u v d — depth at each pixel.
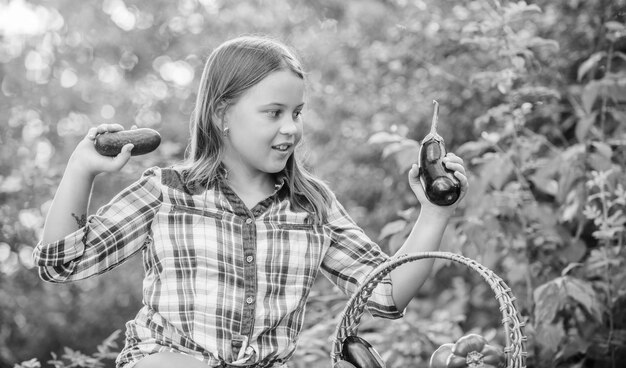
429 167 2.39
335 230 2.58
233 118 2.42
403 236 3.80
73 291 8.20
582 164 3.68
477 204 3.77
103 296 8.25
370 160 6.05
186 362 2.27
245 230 2.40
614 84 3.76
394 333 4.05
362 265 2.53
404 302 2.44
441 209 2.42
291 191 2.51
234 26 7.81
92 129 2.31
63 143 8.22
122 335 8.20
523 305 3.96
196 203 2.40
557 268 3.85
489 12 4.06
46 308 7.90
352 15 6.50
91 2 8.77
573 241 3.76
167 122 7.85
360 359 2.35
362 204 6.12
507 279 4.12
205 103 2.48
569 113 4.65
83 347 8.12
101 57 8.83
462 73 4.92
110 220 2.35
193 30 8.55
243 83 2.39
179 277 2.35
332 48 6.46
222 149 2.49
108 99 8.47
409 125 5.29
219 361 2.30
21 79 8.41
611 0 4.28
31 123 8.29
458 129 5.03
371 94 5.83
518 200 3.76
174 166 2.50
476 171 4.36
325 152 6.26
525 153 3.80
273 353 2.37
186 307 2.32
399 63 5.39
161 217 2.39
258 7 7.80
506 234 3.79
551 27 4.62
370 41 6.25
